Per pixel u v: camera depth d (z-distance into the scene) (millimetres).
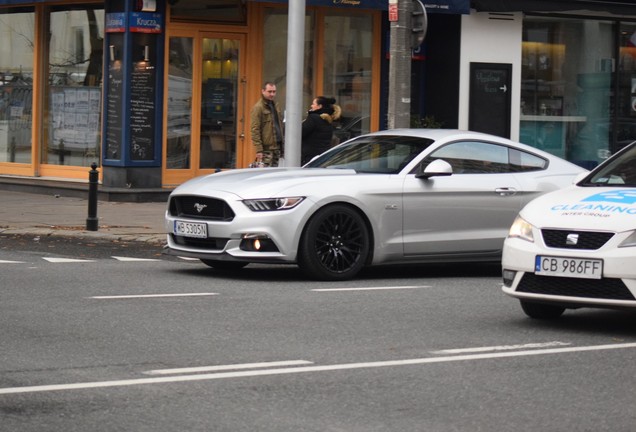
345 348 9125
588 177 11453
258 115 20219
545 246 10102
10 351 8734
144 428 6602
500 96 26016
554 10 25828
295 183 13242
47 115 25344
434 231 13969
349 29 25500
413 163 14023
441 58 25719
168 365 8336
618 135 28203
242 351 8914
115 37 23062
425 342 9492
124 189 22859
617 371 8484
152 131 23172
